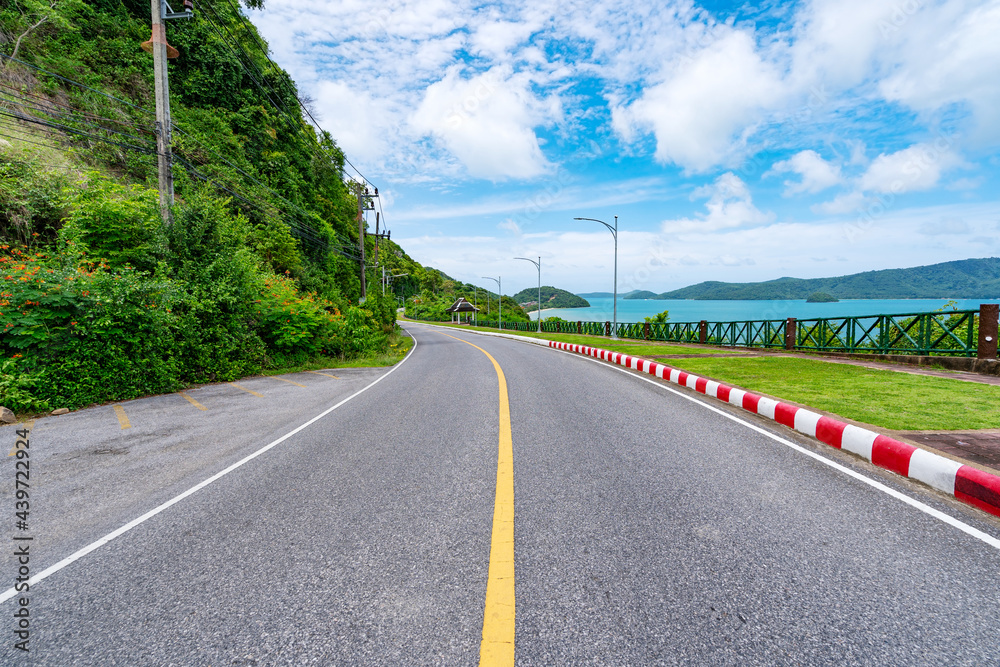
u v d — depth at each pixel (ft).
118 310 28.60
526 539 9.24
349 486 12.67
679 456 14.67
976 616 6.57
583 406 23.56
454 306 321.52
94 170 47.44
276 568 8.38
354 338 64.85
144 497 12.26
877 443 13.82
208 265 40.57
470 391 29.73
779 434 17.47
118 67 72.64
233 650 6.24
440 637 6.42
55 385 25.38
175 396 30.37
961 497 10.98
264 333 48.16
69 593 7.71
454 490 12.11
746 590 7.36
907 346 37.06
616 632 6.43
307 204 110.22
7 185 37.47
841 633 6.31
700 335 74.28
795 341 51.55
